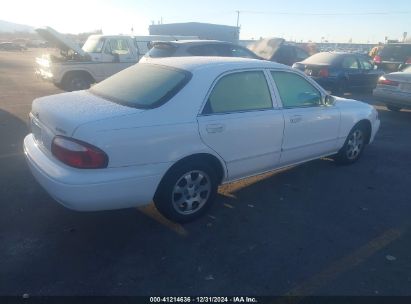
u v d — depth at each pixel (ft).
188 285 9.44
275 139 13.99
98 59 38.06
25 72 62.03
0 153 18.58
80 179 9.74
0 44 166.91
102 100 11.91
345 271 10.19
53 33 34.86
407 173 17.92
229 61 13.33
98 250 10.73
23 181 15.20
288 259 10.64
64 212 12.78
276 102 14.03
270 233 12.00
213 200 12.85
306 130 15.21
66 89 37.37
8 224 11.93
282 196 14.84
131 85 12.53
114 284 9.37
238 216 13.05
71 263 10.11
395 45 53.88
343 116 17.01
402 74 30.07
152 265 10.15
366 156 20.36
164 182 11.33
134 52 40.50
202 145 11.69
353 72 40.40
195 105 11.57
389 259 10.80
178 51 29.84
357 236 12.02
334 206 14.12
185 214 12.20
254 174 14.17
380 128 27.27
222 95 12.37
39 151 11.47
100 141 9.75
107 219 12.47
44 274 9.63
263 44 52.13
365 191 15.61
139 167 10.50
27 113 28.19
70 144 9.82
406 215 13.61
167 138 10.83
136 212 13.01
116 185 10.12
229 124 12.26
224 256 10.68
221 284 9.52
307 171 17.76
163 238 11.46
